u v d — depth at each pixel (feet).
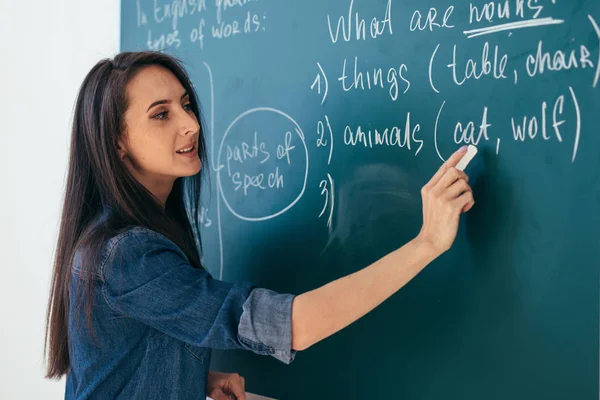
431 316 3.76
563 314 3.31
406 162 3.82
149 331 3.37
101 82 3.47
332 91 4.12
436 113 3.70
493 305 3.53
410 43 3.79
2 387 6.58
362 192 4.00
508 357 3.49
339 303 3.06
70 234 3.57
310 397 4.26
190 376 3.48
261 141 4.47
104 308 3.25
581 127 3.25
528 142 3.41
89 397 3.33
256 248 4.51
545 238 3.36
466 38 3.59
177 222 4.10
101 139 3.43
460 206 3.23
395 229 3.87
